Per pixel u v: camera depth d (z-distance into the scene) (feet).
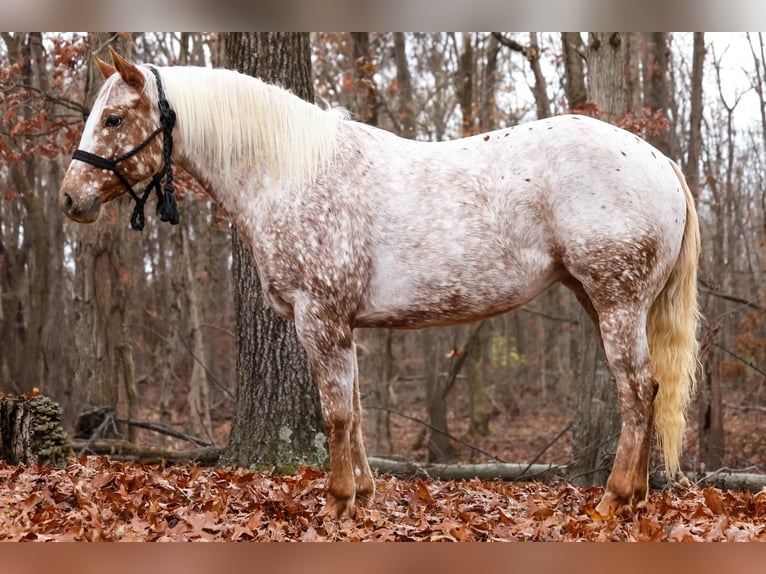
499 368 68.44
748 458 37.09
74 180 12.84
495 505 14.66
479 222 12.60
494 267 12.65
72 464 17.33
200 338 43.88
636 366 12.57
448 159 13.07
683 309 13.32
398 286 12.80
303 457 19.34
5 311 54.39
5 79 27.20
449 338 54.90
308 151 12.96
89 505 12.92
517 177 12.62
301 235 12.69
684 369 13.26
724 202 50.37
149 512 12.53
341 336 12.71
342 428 12.75
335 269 12.59
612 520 11.96
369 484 13.69
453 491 16.94
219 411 56.03
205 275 47.21
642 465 12.62
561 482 21.26
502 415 59.36
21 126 26.66
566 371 64.08
